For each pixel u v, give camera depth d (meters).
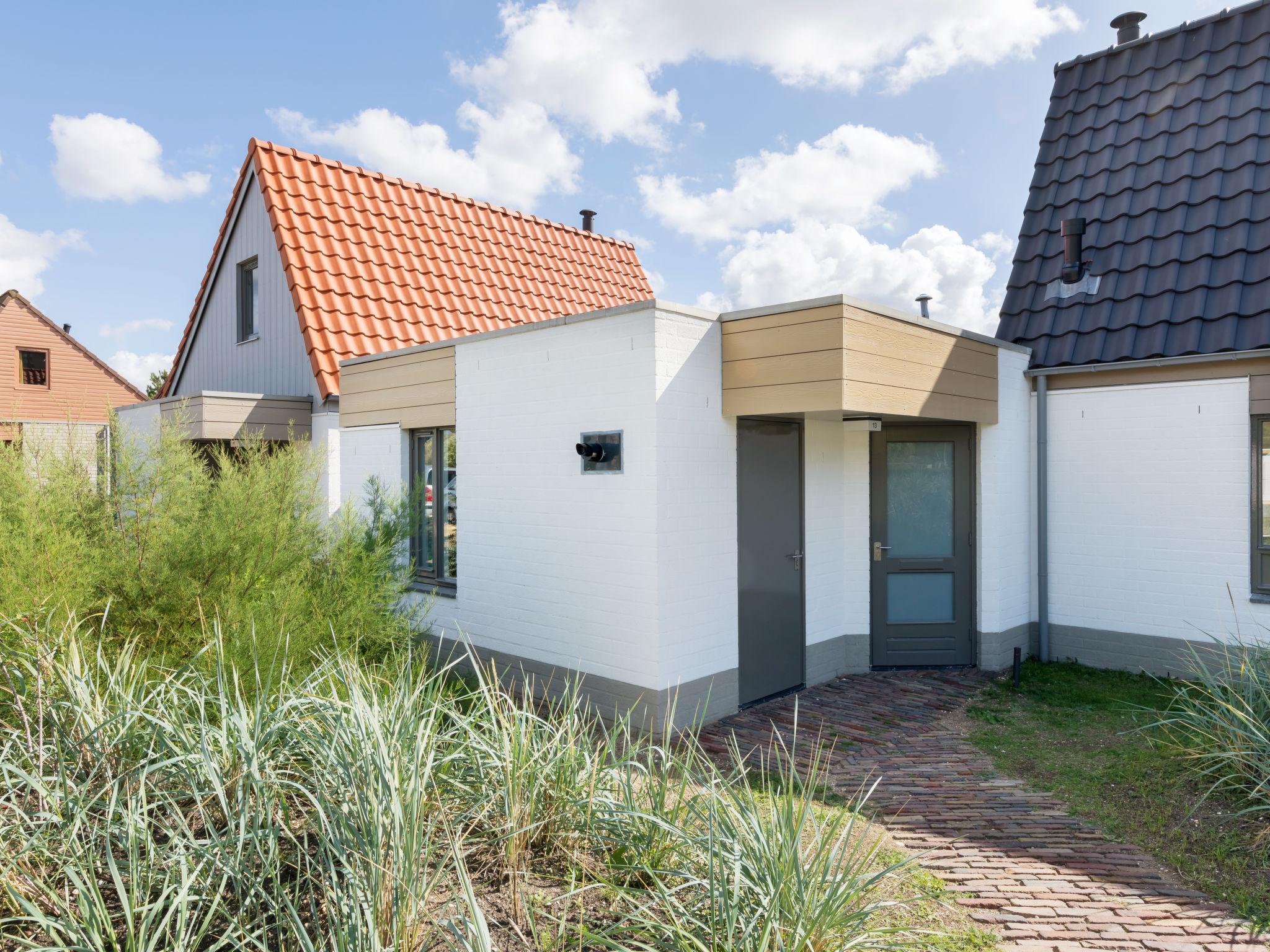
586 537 6.62
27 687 3.62
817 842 3.29
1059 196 9.78
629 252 16.58
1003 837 4.46
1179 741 5.69
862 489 8.16
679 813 3.48
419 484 7.04
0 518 4.64
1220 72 9.35
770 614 7.18
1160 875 4.03
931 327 6.95
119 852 3.01
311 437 10.79
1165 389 7.83
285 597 5.07
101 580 4.88
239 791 2.93
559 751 3.67
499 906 2.92
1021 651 8.02
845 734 6.27
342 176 12.64
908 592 8.34
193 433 10.14
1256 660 5.46
